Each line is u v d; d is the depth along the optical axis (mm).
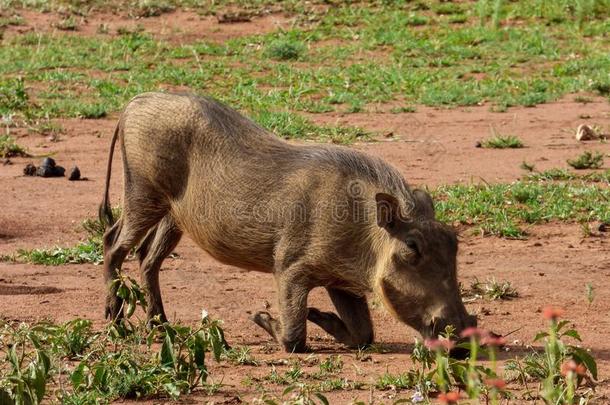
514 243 17125
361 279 11688
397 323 13383
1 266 15961
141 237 13234
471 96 28859
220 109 12672
